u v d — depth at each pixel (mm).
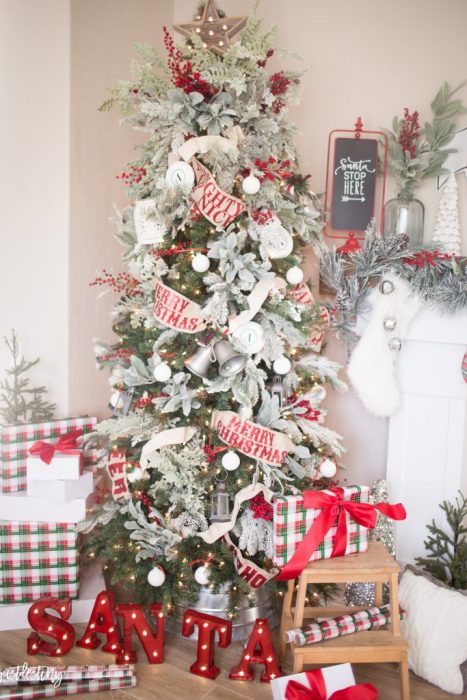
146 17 2971
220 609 2326
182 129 2139
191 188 2137
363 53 2760
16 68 2596
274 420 2236
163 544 2268
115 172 2912
